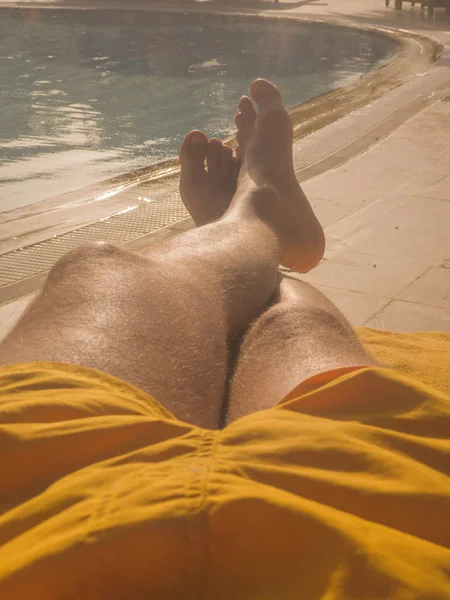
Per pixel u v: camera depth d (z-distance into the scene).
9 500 0.41
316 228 1.63
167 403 0.60
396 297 1.74
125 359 0.61
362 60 6.54
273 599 0.33
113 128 4.39
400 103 4.17
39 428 0.44
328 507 0.38
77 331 0.62
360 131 3.51
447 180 2.68
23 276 1.90
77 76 5.89
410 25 7.90
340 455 0.42
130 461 0.41
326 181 2.69
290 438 0.43
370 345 1.40
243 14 8.78
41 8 9.10
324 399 0.50
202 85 5.57
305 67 6.29
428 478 0.41
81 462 0.43
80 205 2.59
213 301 0.80
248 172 1.74
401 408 0.49
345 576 0.33
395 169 2.84
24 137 4.19
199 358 0.69
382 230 2.17
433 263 1.93
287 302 0.89
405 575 0.32
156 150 3.89
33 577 0.34
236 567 0.35
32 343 0.60
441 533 0.39
